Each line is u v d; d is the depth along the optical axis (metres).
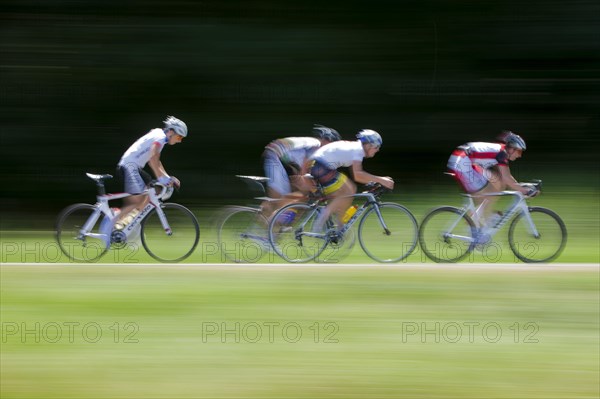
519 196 25.02
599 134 42.78
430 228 25.05
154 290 20.53
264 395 13.55
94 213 25.05
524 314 18.42
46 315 18.28
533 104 42.59
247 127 40.88
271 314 18.33
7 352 15.75
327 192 24.94
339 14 40.94
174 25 40.22
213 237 27.81
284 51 40.72
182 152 40.72
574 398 13.50
